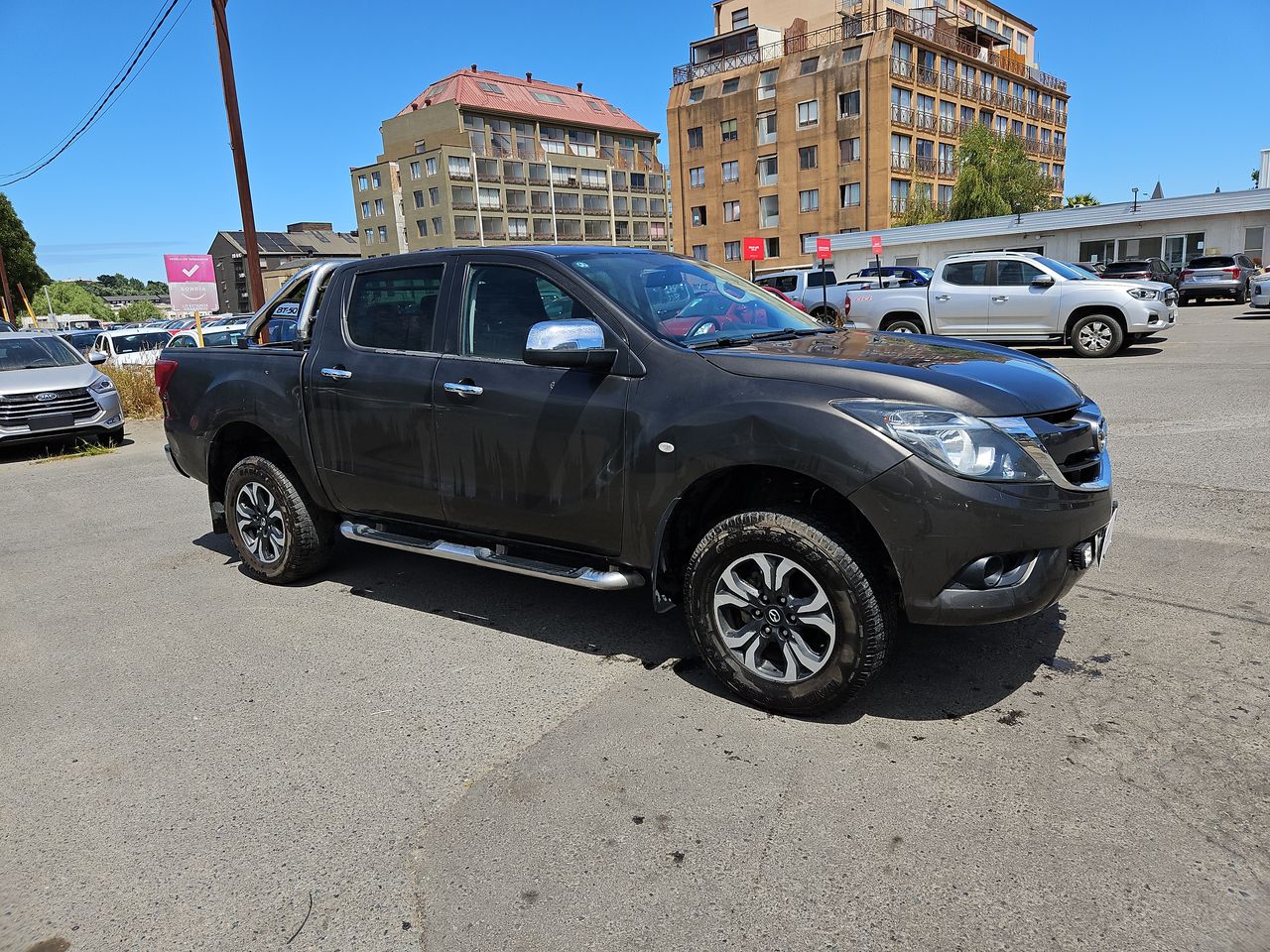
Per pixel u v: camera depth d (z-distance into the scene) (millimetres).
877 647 2912
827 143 51906
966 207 47562
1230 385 10031
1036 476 2791
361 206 81188
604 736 3076
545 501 3584
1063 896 2170
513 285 3760
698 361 3217
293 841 2568
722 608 3242
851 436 2820
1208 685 3201
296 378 4480
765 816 2566
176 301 15977
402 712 3340
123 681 3744
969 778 2699
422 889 2334
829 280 21031
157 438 11852
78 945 2180
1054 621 3850
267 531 4883
